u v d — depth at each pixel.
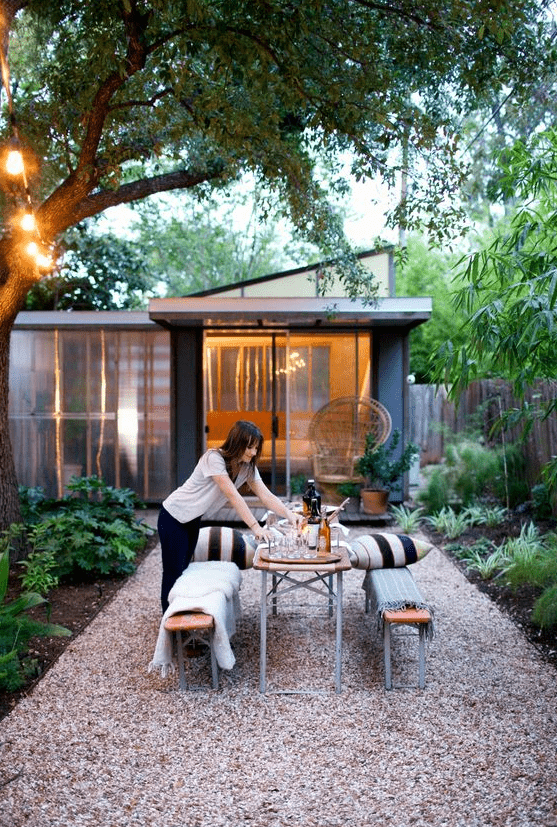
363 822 2.58
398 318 7.96
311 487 4.20
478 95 5.26
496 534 7.16
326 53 4.89
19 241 5.59
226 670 4.02
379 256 9.04
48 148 6.04
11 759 3.03
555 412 7.01
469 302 4.20
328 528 4.03
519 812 2.62
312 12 4.45
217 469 4.07
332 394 9.38
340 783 2.84
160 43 4.57
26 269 5.63
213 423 9.55
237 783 2.84
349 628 4.74
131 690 3.75
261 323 9.12
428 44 4.86
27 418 9.61
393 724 3.34
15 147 3.63
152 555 6.85
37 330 9.57
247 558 4.66
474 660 4.14
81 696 3.67
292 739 3.20
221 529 4.79
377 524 8.23
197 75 4.88
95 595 5.45
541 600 4.56
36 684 3.83
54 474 9.62
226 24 4.37
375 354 9.25
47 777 2.89
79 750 3.11
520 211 4.31
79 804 2.70
